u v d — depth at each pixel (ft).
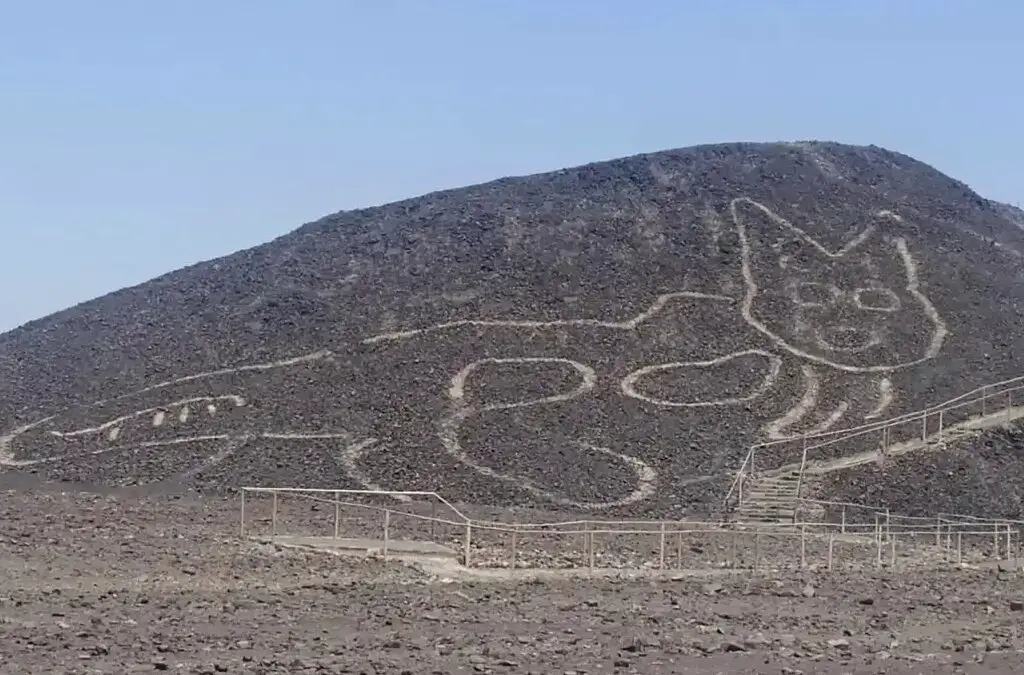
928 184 333.83
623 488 190.70
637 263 279.69
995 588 111.45
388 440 210.38
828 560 134.21
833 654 69.82
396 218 317.42
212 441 214.28
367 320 260.01
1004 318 263.49
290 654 62.44
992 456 193.36
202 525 136.77
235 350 254.47
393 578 104.22
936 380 231.71
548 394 225.97
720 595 99.19
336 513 129.08
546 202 314.55
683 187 315.78
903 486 185.37
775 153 333.83
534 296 265.95
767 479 189.57
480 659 62.18
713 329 252.01
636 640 70.69
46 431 227.81
